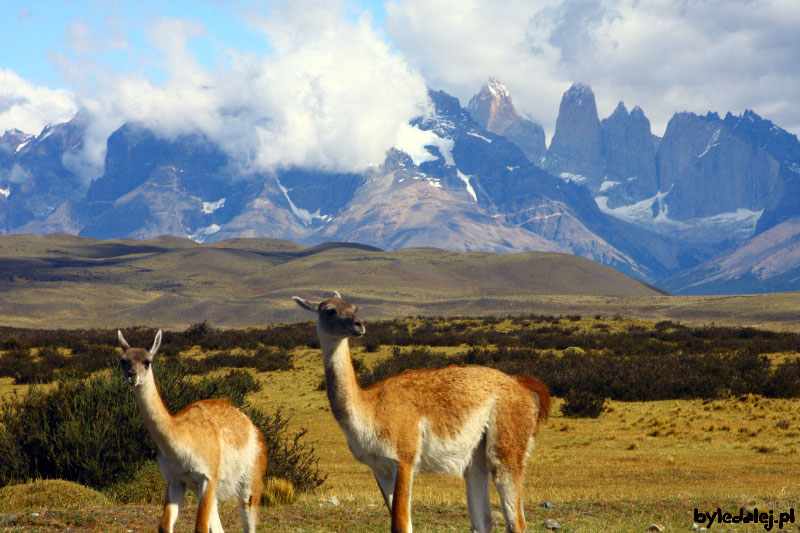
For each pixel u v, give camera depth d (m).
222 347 102.25
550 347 99.75
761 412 53.59
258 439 16.09
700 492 27.89
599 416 53.78
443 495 28.03
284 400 62.25
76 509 18.36
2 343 97.44
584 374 66.38
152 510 19.06
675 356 82.56
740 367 69.88
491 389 14.37
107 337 115.75
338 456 39.03
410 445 13.76
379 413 13.68
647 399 62.53
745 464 35.94
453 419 13.96
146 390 13.69
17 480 21.17
